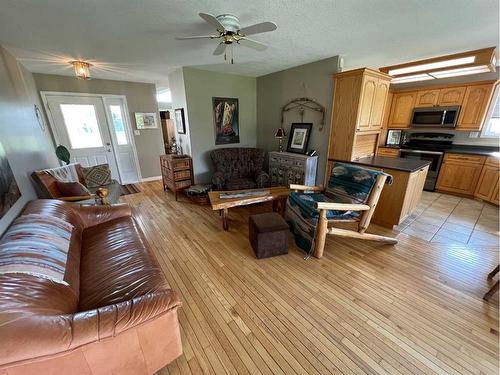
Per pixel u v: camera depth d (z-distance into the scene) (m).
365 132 3.24
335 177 2.67
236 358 1.34
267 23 1.66
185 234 2.84
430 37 2.44
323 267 2.14
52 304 1.07
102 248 1.76
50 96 4.08
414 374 1.23
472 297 1.75
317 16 1.95
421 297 1.76
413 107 4.64
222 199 2.83
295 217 2.57
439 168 4.21
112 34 2.25
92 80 4.43
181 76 3.83
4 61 2.38
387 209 2.83
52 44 2.46
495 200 3.51
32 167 2.54
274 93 4.26
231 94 4.38
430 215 3.25
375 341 1.42
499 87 3.78
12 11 1.71
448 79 4.20
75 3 1.64
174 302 1.11
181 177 4.11
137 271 1.47
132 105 4.99
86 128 4.57
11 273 1.07
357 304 1.71
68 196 2.63
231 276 2.04
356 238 2.46
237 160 4.22
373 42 2.59
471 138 4.21
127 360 1.04
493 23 2.09
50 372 0.86
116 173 5.07
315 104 3.55
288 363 1.30
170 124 8.07
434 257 2.27
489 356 1.32
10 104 2.27
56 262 1.34
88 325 0.90
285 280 1.98
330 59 3.19
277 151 4.35
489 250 2.38
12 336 0.78
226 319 1.60
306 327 1.52
